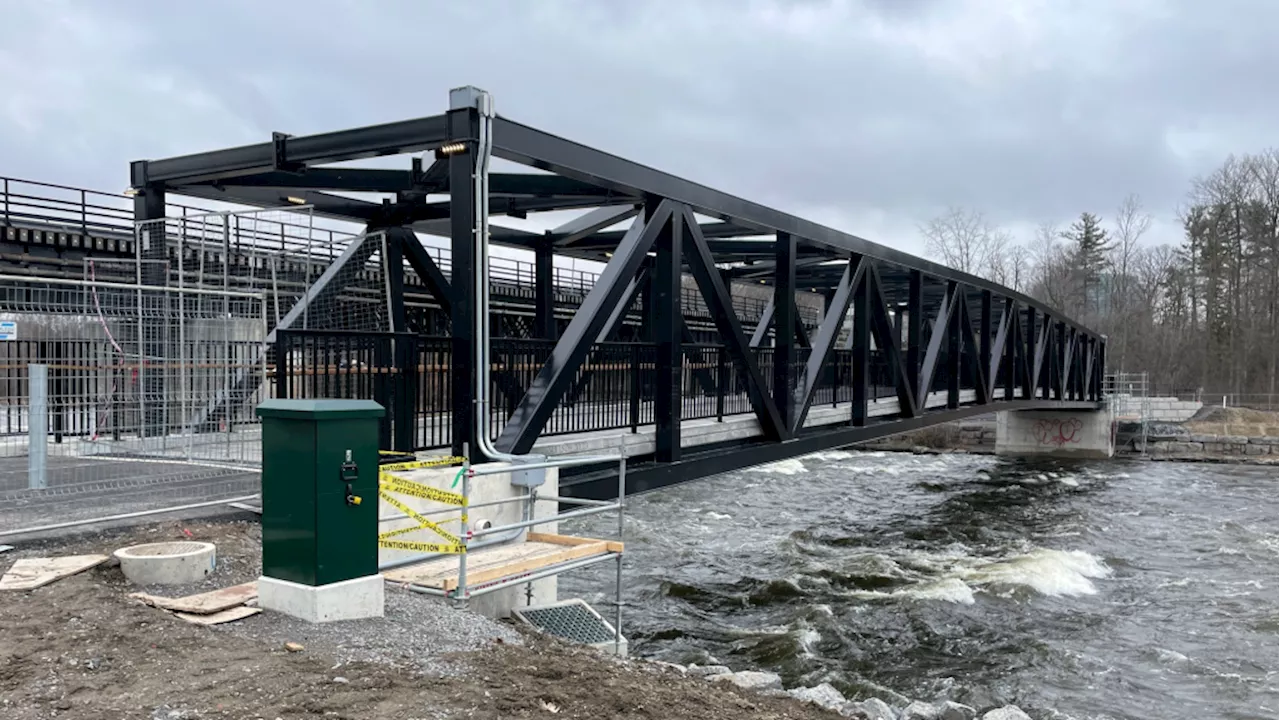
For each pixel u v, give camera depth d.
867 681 12.43
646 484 11.26
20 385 8.73
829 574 18.55
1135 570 20.16
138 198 12.52
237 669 4.75
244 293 9.71
